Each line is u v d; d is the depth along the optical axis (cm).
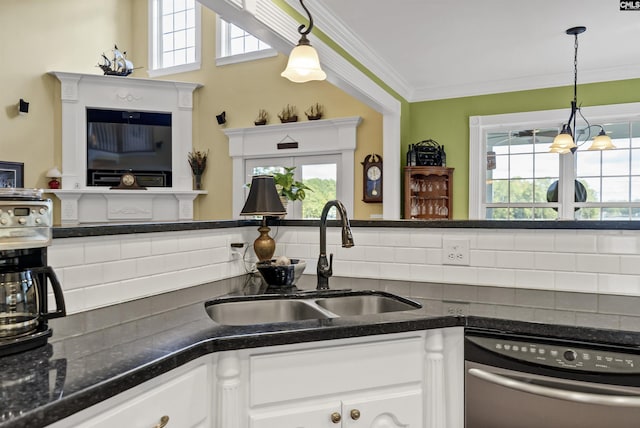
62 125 549
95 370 83
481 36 353
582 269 163
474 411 123
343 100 519
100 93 563
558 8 301
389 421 121
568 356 113
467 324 126
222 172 588
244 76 575
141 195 571
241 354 109
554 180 462
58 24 562
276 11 254
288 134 542
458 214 494
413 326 122
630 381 107
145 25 638
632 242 157
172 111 591
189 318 125
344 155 514
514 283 173
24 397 70
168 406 94
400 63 417
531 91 464
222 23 591
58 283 104
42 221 102
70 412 71
